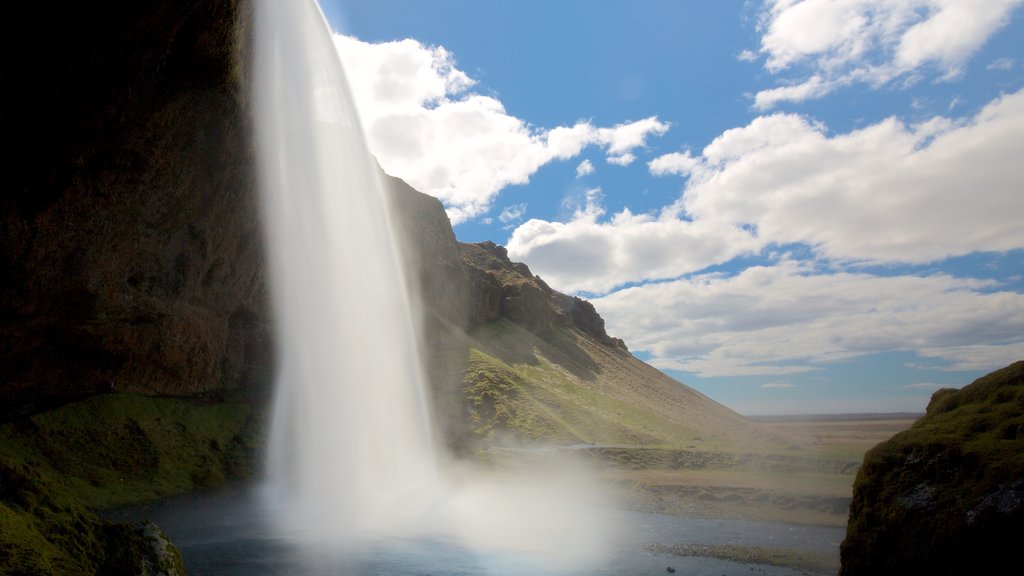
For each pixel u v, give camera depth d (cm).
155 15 2836
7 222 3156
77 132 3098
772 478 5941
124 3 2655
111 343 4225
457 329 12044
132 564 1281
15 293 3403
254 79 4119
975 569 1072
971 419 1291
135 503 3622
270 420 5419
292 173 5159
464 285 13812
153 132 3553
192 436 4675
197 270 4753
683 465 7000
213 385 5312
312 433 5434
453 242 15038
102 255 3800
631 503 4969
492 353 12269
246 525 3425
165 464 4212
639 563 2831
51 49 2623
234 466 4641
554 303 19162
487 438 7862
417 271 11881
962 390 1453
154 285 4384
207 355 5209
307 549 2802
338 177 5825
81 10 2564
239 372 5588
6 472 1213
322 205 5569
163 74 3306
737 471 6706
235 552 2672
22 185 3098
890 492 1305
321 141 5594
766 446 8875
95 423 4053
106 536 1301
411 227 12556
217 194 4469
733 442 9625
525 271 19838
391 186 12712
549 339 15500
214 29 3322
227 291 5247
